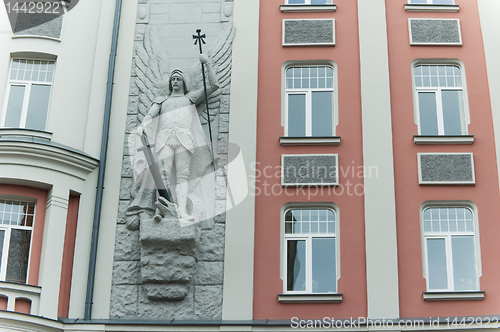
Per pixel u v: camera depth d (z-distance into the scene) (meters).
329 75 18.20
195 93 17.45
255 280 16.11
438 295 15.74
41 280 15.72
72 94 17.61
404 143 17.22
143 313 15.94
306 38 18.42
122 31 18.66
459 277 16.20
